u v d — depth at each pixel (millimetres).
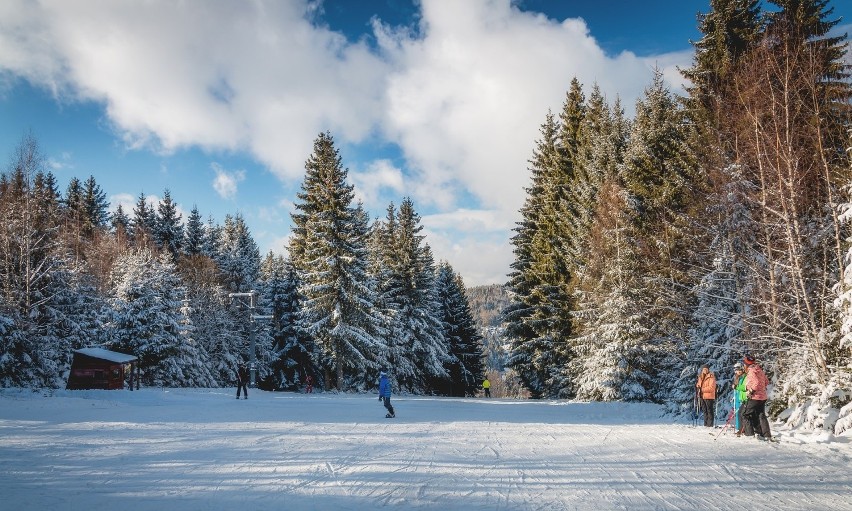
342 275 38094
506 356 42875
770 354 16406
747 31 23750
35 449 10109
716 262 19125
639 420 19188
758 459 9680
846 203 13023
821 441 11367
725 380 17719
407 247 47375
